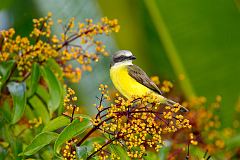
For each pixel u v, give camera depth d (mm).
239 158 14539
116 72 12414
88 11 15320
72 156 10000
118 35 15711
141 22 15609
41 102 12117
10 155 11680
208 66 15500
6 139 11719
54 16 15039
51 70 11445
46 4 15281
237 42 15312
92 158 10109
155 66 15844
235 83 15531
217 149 13641
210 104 15570
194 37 15312
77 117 10117
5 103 11898
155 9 15156
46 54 11555
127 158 10062
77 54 11578
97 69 15594
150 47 15742
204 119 13578
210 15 15109
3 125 11672
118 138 9898
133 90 12242
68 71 12016
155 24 15297
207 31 15219
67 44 11500
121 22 15594
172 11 15148
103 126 9938
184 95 15609
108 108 9945
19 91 11328
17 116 11219
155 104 10094
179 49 15398
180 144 12211
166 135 12266
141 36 15711
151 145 9938
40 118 11625
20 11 15844
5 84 11875
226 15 15125
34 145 10305
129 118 9820
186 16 15172
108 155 10469
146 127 9812
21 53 11656
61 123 10461
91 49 13156
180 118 9875
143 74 12266
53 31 14422
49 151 11258
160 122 10430
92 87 15398
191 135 10852
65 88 11586
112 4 15508
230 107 15672
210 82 15570
